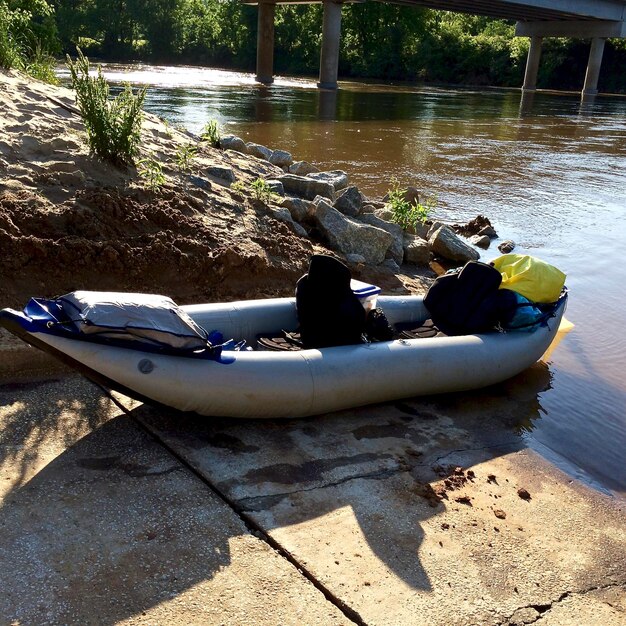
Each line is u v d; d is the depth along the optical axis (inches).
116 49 2522.1
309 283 199.6
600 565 147.3
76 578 126.2
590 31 1866.4
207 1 2947.8
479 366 210.5
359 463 172.9
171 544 137.2
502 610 130.8
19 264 222.7
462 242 353.4
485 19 2738.7
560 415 213.6
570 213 469.7
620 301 312.8
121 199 258.8
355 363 188.9
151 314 167.6
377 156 636.1
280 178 365.4
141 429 176.2
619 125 1071.6
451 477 171.6
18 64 474.9
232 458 168.1
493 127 949.2
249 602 125.2
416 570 138.2
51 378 195.8
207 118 792.3
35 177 260.1
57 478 153.1
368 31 2368.4
